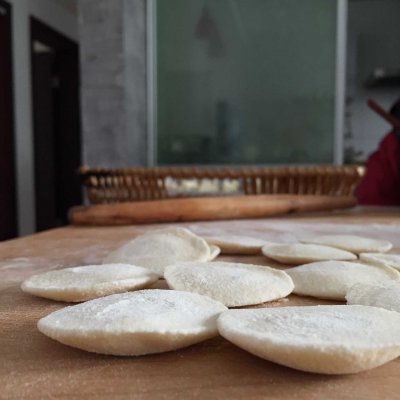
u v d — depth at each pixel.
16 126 2.84
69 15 3.53
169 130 2.18
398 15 2.99
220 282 0.39
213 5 2.08
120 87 1.99
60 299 0.39
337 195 1.15
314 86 2.06
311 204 1.05
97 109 2.02
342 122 2.05
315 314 0.30
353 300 0.36
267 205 0.99
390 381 0.25
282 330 0.27
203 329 0.28
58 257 0.62
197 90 2.14
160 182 1.12
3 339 0.32
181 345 0.28
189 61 2.13
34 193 3.06
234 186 1.24
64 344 0.29
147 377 0.26
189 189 1.19
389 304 0.34
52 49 3.63
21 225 2.90
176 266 0.44
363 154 3.06
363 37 3.04
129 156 2.03
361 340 0.25
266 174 1.11
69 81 3.64
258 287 0.39
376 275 0.43
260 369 0.26
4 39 2.70
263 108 2.11
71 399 0.23
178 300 0.33
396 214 1.08
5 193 2.73
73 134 3.70
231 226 0.89
